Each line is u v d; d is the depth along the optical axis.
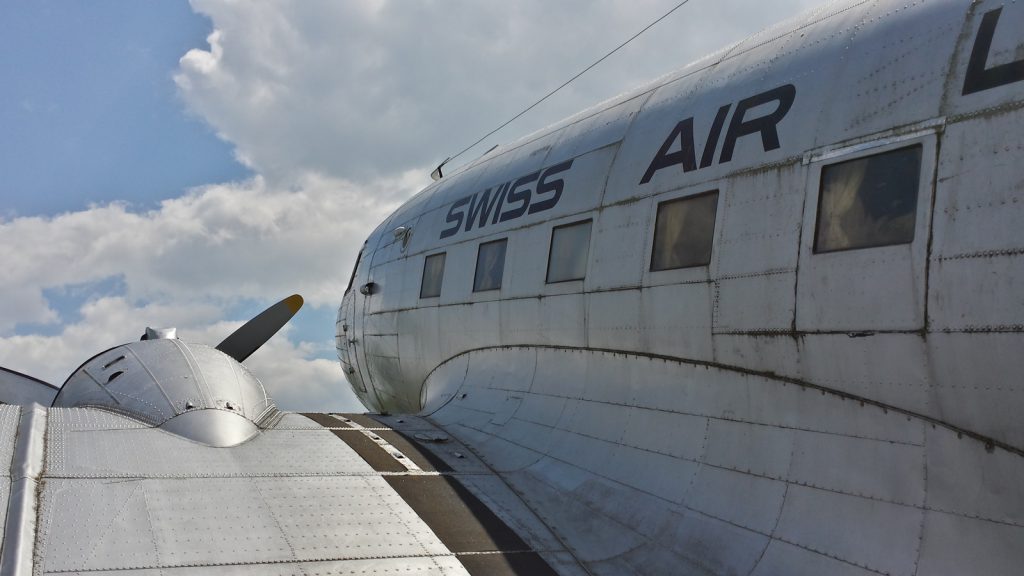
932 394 4.24
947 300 4.17
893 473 4.37
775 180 5.34
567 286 7.34
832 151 5.00
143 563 4.23
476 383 8.80
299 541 4.79
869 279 4.58
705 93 6.42
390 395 12.47
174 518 4.78
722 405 5.53
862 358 4.59
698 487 5.45
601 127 7.73
